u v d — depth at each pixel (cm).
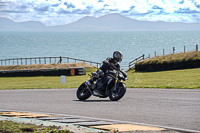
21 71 8488
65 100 2550
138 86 3541
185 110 1831
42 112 1948
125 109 1956
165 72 6450
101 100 2495
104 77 2438
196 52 7669
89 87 2516
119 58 2400
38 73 8531
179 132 1302
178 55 7888
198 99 2270
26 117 1738
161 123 1505
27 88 4122
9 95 3131
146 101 2283
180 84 3591
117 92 2408
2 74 8475
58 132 1302
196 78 4297
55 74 8538
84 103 2319
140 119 1622
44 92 3353
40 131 1327
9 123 1510
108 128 1384
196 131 1315
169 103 2130
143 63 8044
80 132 1315
